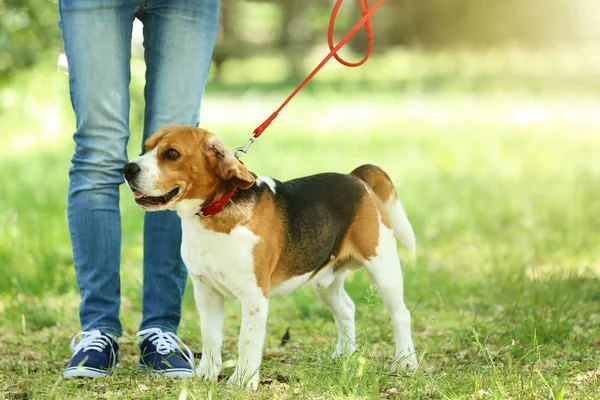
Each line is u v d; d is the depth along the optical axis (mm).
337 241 5867
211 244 5258
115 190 5863
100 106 5660
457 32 48438
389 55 45500
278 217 5480
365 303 7902
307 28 49375
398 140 20969
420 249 10531
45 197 12672
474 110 27016
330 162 17328
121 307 8109
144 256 6031
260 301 5348
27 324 7328
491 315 7410
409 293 8203
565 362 5613
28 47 14023
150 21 5812
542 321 6668
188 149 5113
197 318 7516
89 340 5707
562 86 32375
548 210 12242
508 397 5066
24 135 18625
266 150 19141
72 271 9023
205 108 27828
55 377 5605
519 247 10344
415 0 48344
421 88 33281
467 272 9359
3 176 14602
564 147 19141
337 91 33062
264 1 48375
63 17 5688
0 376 5723
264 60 45219
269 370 5805
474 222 11953
